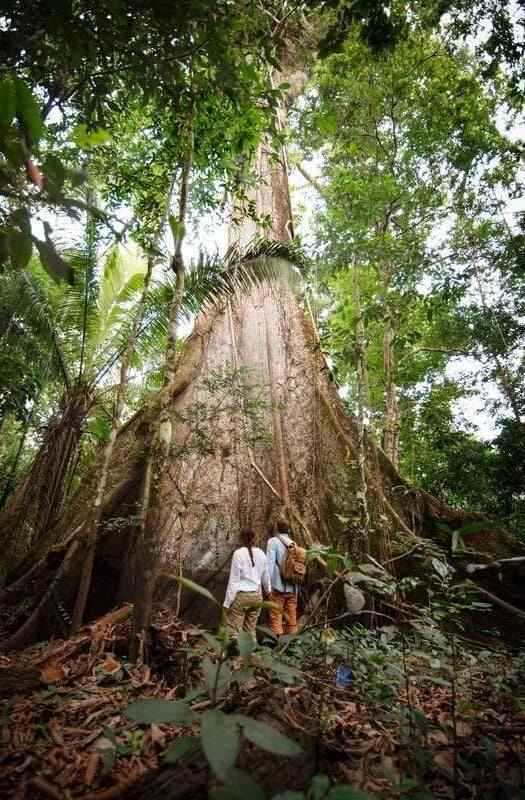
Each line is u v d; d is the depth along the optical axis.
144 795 1.64
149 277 5.48
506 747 2.38
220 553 5.62
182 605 5.21
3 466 12.38
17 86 1.44
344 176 8.15
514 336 11.12
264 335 7.85
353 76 9.89
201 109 4.82
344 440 7.13
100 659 3.64
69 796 1.87
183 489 6.04
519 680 3.16
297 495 6.36
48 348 8.86
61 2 2.32
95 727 2.54
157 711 1.50
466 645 4.58
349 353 7.14
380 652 3.06
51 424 8.41
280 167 10.66
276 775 1.74
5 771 2.05
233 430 6.35
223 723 1.32
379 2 4.17
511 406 10.96
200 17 3.05
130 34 2.74
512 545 6.42
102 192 6.16
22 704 2.76
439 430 12.25
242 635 1.83
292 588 4.87
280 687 2.42
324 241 7.76
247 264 5.61
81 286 8.45
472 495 11.88
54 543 6.12
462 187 10.87
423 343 13.63
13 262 1.57
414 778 2.04
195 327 8.02
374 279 9.78
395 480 7.11
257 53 4.29
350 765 2.08
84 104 3.61
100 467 6.71
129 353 5.41
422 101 10.58
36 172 1.46
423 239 10.05
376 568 2.79
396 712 2.70
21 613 5.10
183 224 4.48
